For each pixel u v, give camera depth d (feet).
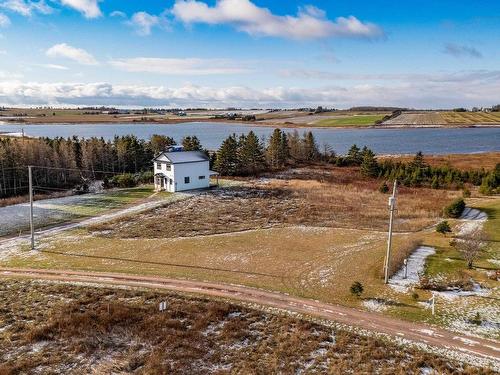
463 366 60.49
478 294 84.74
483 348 65.26
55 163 226.17
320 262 103.55
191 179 204.64
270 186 211.41
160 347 66.74
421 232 130.21
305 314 76.79
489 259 103.40
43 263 104.27
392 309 78.43
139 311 77.77
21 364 61.67
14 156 207.62
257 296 84.23
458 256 105.81
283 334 70.38
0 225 141.18
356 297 83.51
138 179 229.45
